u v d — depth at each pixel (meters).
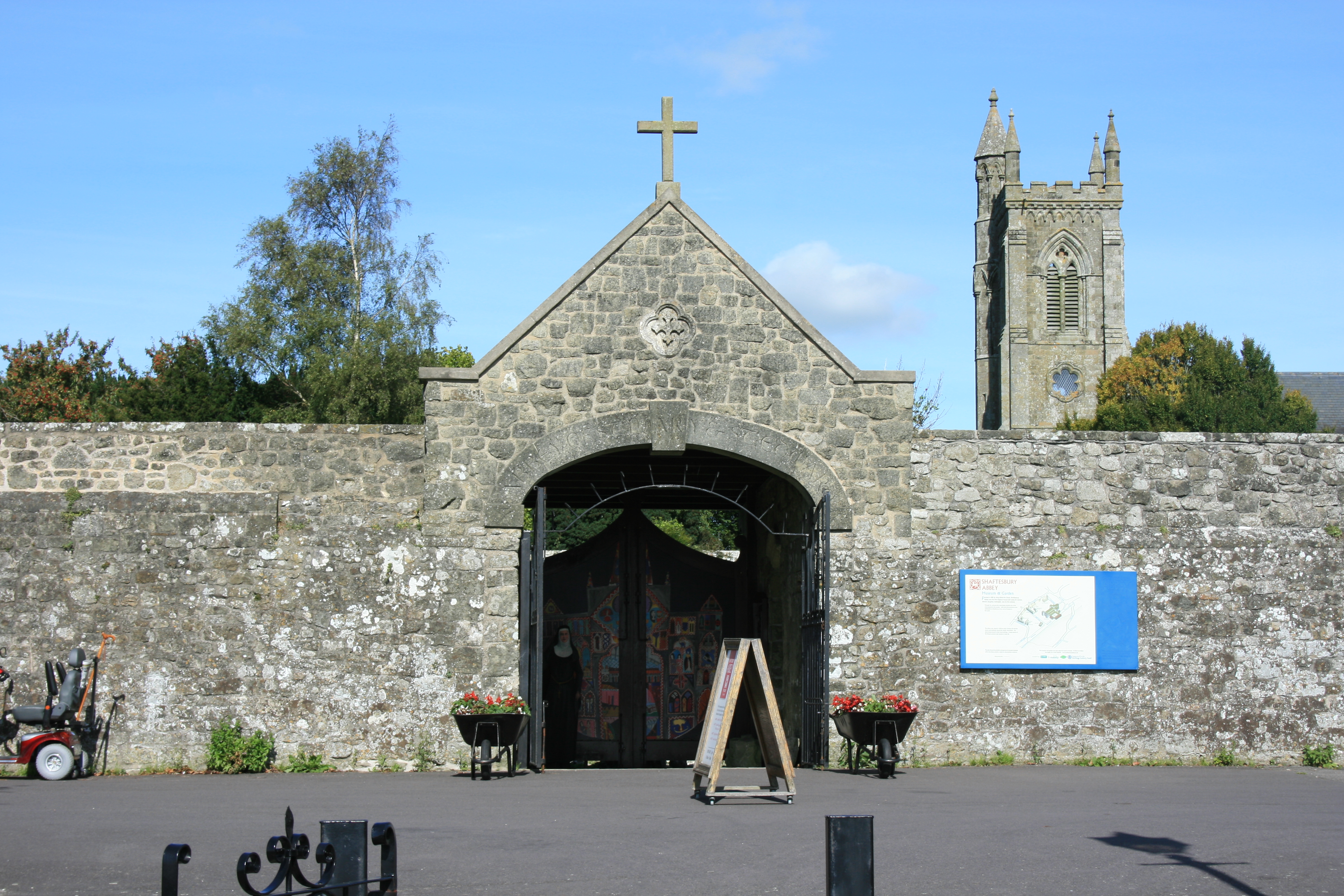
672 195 14.36
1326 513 14.61
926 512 14.32
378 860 7.73
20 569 13.50
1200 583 14.45
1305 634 14.42
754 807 10.12
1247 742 14.27
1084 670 14.24
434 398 13.87
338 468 13.87
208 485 13.77
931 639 14.15
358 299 31.25
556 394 13.99
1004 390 74.50
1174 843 8.34
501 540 13.80
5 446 13.67
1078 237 75.19
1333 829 9.00
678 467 17.41
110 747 13.31
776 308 14.33
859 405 14.30
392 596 13.68
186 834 8.57
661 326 14.18
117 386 32.53
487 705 12.60
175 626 13.52
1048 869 7.41
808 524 14.69
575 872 7.30
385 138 32.25
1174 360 53.97
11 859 7.66
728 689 10.62
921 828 8.92
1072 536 14.41
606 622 18.44
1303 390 54.91
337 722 13.52
